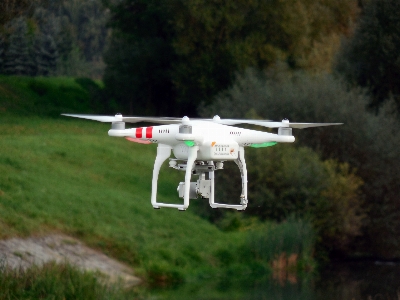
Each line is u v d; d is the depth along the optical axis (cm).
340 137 3850
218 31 5219
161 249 2922
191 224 3316
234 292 2677
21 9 4778
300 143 3844
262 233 3222
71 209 2980
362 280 3106
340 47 4947
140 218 3194
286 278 3062
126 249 2828
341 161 3866
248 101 4047
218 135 871
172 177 3950
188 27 5209
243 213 3569
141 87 5959
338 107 3900
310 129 3878
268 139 876
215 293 2633
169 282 2744
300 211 3478
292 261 3167
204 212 3566
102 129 5041
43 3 5216
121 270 2686
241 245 3181
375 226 3838
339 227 3512
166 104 6097
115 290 2075
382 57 4750
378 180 3844
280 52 5041
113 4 6003
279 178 3506
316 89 3972
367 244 3872
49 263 2134
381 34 4741
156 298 2414
